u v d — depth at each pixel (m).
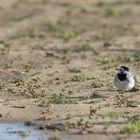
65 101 16.48
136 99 16.84
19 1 45.84
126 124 14.20
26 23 37.19
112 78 19.89
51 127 14.22
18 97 17.47
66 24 37.28
